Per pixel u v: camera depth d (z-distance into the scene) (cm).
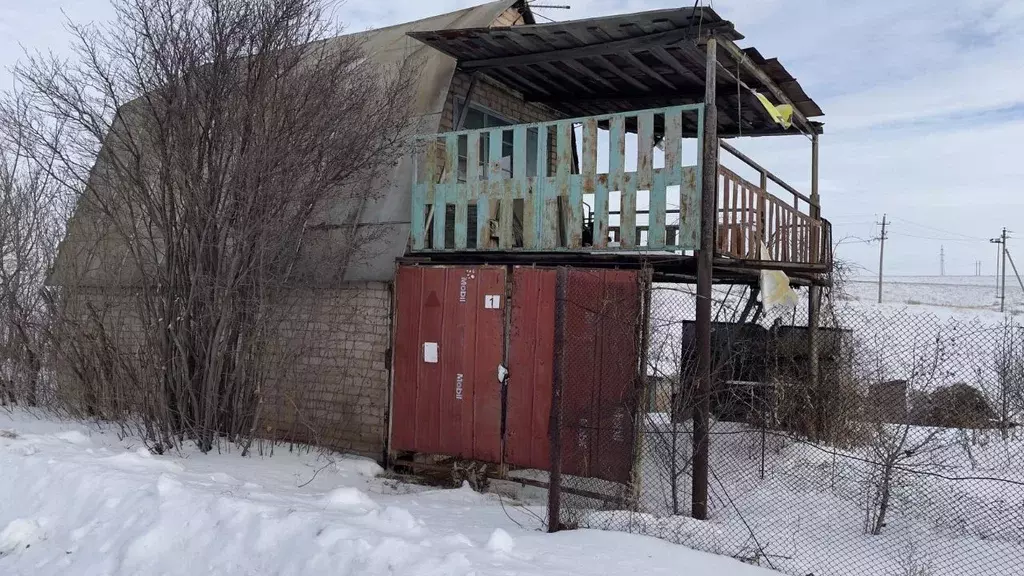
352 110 868
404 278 888
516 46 875
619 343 708
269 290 874
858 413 898
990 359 1000
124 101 875
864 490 747
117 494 604
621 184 776
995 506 706
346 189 936
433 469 858
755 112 1048
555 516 593
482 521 632
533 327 794
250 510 544
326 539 492
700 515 673
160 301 853
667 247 739
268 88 834
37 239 1120
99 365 957
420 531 523
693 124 1138
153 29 841
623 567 489
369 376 912
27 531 592
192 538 537
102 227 1008
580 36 821
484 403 820
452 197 891
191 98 827
